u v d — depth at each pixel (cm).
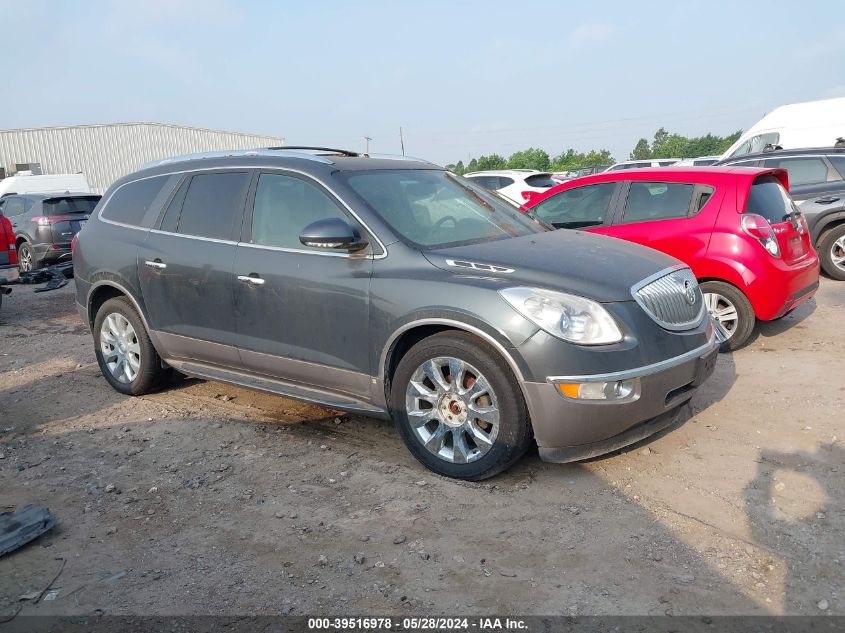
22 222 1352
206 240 492
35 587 309
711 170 642
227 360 493
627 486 378
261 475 412
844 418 458
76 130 4188
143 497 391
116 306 557
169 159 559
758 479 380
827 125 1557
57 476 424
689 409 486
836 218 929
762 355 609
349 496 381
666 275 411
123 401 558
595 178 698
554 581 298
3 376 647
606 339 361
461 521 349
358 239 421
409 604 287
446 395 390
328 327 427
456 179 523
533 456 419
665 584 293
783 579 293
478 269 390
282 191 465
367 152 534
